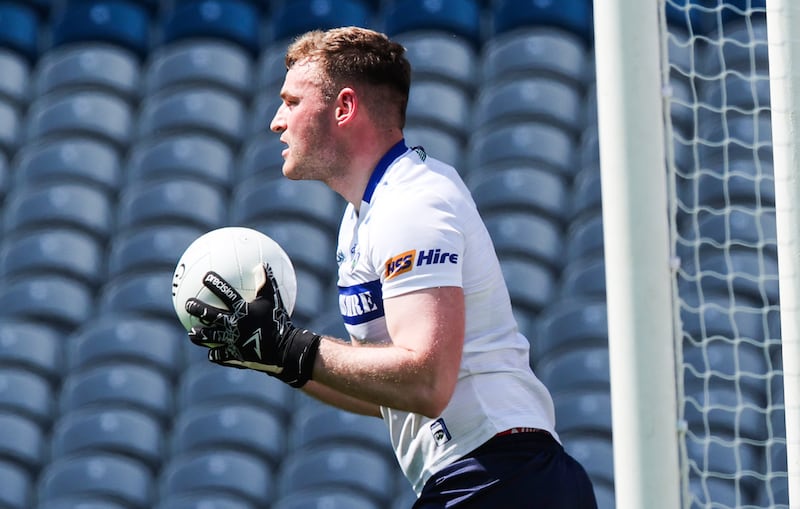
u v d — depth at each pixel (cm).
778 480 2773
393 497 2903
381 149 987
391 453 2995
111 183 3688
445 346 902
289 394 3142
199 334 928
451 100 3703
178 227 3525
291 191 3525
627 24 1026
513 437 959
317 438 3009
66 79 3931
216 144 3712
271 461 3006
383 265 932
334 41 986
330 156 985
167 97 3894
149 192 3575
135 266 3462
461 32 3941
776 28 1118
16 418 3092
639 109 1016
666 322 995
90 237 3547
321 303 3356
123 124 3828
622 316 1001
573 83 3788
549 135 3581
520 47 3816
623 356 997
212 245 968
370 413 1141
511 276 3294
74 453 3045
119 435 3041
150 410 3125
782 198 1098
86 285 3466
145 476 2992
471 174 3572
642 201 1005
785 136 1102
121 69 3950
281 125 1003
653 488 977
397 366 893
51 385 3234
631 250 1003
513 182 3466
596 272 3275
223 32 4047
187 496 2931
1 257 3481
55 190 3584
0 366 3216
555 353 3138
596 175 3509
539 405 995
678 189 3375
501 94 3712
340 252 1007
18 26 4056
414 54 3822
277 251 991
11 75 3947
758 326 3023
